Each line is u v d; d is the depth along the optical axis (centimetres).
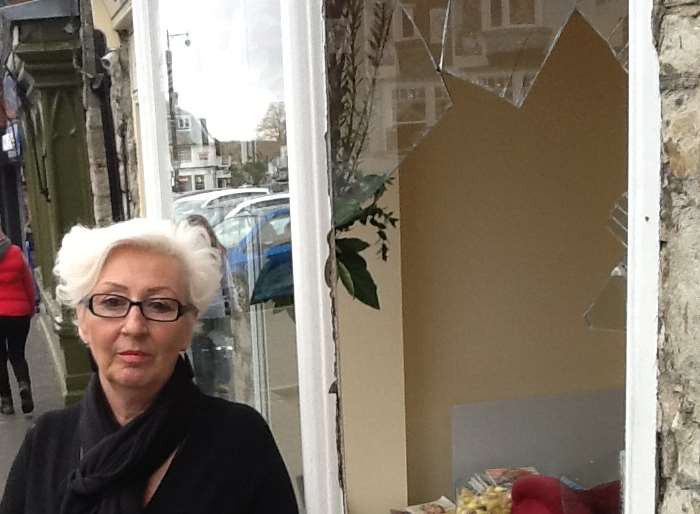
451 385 221
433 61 163
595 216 221
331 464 129
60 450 125
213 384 176
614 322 214
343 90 142
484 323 220
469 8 165
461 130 212
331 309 128
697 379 74
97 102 438
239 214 169
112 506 115
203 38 185
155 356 118
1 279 475
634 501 82
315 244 127
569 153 218
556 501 178
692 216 73
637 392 81
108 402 124
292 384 139
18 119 696
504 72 174
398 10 156
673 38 74
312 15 123
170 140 200
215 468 121
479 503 202
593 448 227
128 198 390
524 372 225
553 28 170
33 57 447
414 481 220
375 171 155
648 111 77
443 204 213
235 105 169
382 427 213
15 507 126
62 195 472
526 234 220
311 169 126
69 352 460
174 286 119
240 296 169
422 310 216
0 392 488
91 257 118
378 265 206
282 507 127
